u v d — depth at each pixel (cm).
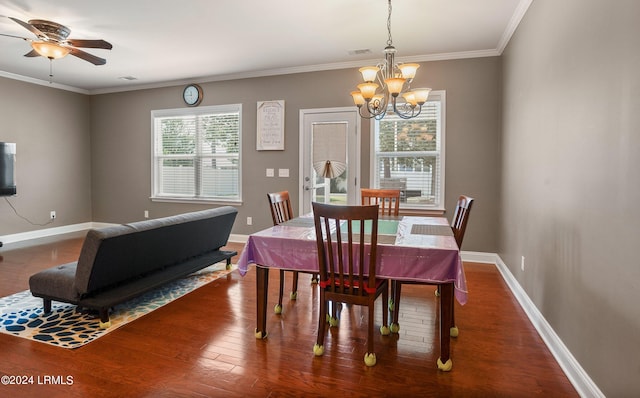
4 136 558
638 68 147
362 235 213
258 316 252
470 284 373
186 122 610
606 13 174
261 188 560
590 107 190
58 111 631
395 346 245
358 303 222
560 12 236
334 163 515
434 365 221
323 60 491
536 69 289
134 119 643
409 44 427
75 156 661
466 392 194
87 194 683
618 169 162
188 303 319
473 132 456
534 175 290
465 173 461
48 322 276
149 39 413
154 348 239
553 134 246
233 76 562
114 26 377
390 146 491
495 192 452
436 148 474
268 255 246
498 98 446
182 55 468
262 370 214
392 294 297
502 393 194
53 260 456
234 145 579
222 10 340
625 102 157
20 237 581
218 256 397
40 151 606
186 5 330
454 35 399
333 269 226
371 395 192
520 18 342
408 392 194
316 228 224
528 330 269
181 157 617
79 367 216
